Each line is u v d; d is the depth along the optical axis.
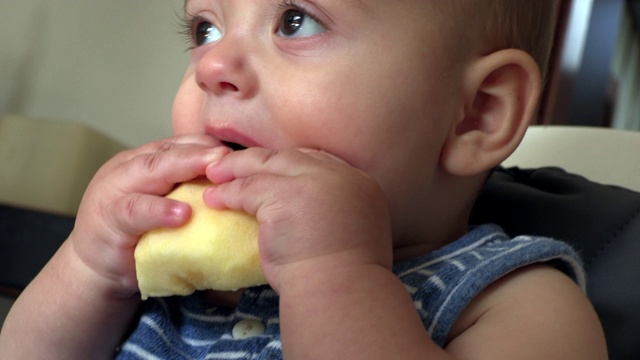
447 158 0.68
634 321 0.76
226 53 0.60
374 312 0.49
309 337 0.49
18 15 2.08
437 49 0.65
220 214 0.53
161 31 2.01
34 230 1.46
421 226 0.69
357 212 0.52
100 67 2.05
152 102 2.01
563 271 0.67
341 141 0.60
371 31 0.62
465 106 0.69
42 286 0.67
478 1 0.68
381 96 0.61
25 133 1.82
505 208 0.86
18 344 0.66
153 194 0.58
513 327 0.57
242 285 0.53
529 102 0.72
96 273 0.63
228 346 0.62
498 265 0.61
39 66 2.07
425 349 0.50
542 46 0.80
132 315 0.69
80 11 2.07
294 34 0.62
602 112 2.12
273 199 0.51
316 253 0.50
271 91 0.60
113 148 1.94
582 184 0.89
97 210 0.60
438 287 0.61
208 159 0.56
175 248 0.53
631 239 0.80
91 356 0.67
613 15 2.07
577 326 0.58
